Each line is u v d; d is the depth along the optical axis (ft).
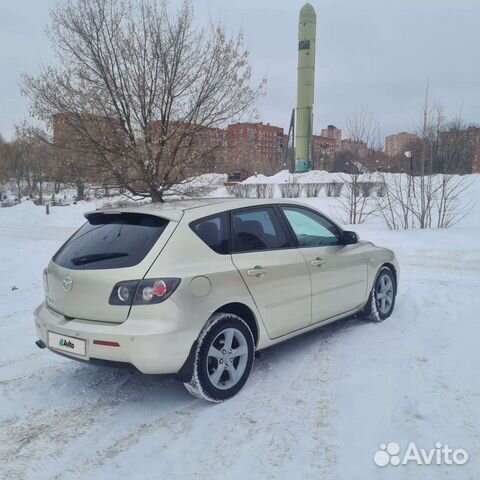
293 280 13.92
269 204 14.47
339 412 11.34
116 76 35.60
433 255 32.91
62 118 35.37
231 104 37.17
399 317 18.80
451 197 52.80
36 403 12.31
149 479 9.04
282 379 13.25
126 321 10.82
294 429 10.66
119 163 35.99
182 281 10.97
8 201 159.33
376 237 40.75
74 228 59.77
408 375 13.20
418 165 57.21
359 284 16.92
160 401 12.26
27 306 22.45
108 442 10.38
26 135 36.22
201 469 9.30
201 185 39.91
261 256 13.16
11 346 16.83
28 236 49.34
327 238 16.25
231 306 12.35
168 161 36.52
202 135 37.32
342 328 17.57
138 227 12.07
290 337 14.19
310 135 150.51
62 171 37.58
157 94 35.63
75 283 11.63
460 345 15.42
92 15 34.63
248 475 9.05
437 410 11.22
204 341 11.43
